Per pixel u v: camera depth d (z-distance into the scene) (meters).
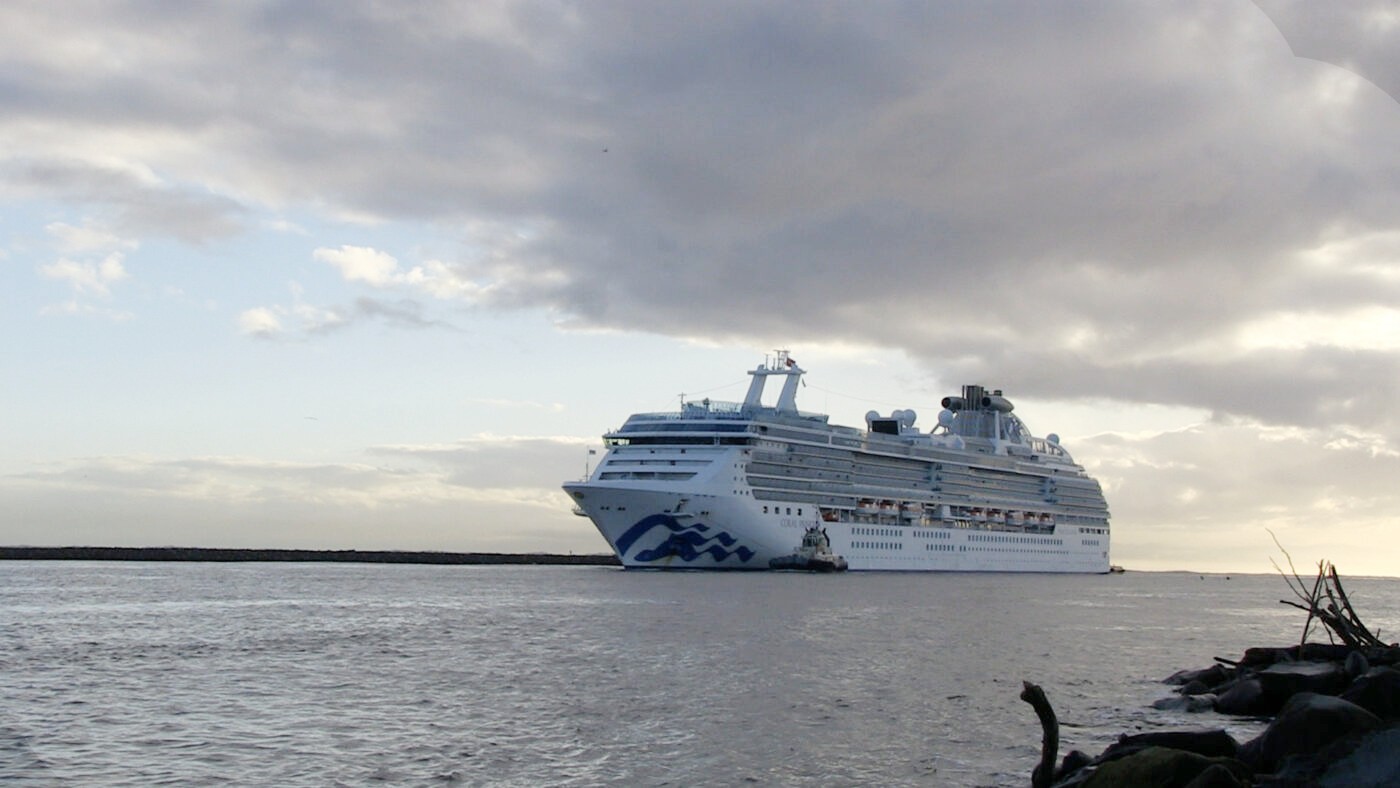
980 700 52.47
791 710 49.19
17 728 44.22
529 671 61.75
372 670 62.16
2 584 154.62
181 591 141.50
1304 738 28.67
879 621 96.75
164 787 35.12
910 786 35.44
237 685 56.31
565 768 37.91
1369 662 43.41
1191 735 30.28
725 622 93.38
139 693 53.56
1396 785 26.75
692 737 43.00
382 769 37.66
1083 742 41.91
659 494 159.38
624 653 70.56
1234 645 84.56
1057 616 113.00
